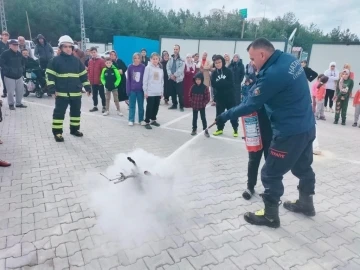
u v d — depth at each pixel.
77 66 5.55
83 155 4.84
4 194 3.47
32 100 9.62
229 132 6.86
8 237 2.71
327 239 2.87
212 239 2.80
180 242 2.73
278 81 2.55
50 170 4.19
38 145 5.26
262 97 2.65
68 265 2.39
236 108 2.94
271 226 3.02
